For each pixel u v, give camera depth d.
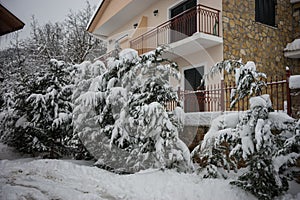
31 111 8.22
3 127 9.71
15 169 6.05
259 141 3.67
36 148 8.10
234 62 4.79
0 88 12.37
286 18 10.63
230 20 8.88
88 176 5.48
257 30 9.56
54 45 23.75
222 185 4.30
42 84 8.49
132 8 12.66
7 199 3.88
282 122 3.99
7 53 21.30
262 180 3.81
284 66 10.16
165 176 4.99
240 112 4.48
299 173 3.99
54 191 4.38
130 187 4.67
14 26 6.83
